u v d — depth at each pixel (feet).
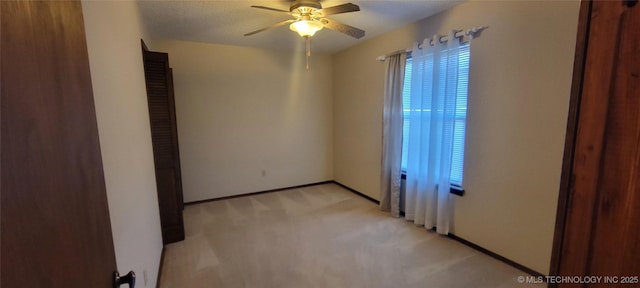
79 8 2.28
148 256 6.03
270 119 14.43
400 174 10.94
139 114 6.24
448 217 9.07
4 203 1.24
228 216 11.38
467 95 8.26
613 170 1.80
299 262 7.82
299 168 15.52
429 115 9.34
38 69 1.59
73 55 2.10
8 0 1.35
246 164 14.14
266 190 14.75
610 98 1.78
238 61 13.37
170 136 8.85
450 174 8.93
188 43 12.30
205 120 13.01
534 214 6.89
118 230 3.89
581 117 1.96
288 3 8.09
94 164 2.40
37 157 1.52
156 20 9.26
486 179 7.95
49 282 1.56
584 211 1.99
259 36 11.59
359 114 13.57
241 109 13.70
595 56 1.85
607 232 1.87
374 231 9.75
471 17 7.97
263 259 8.00
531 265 7.04
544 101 6.51
